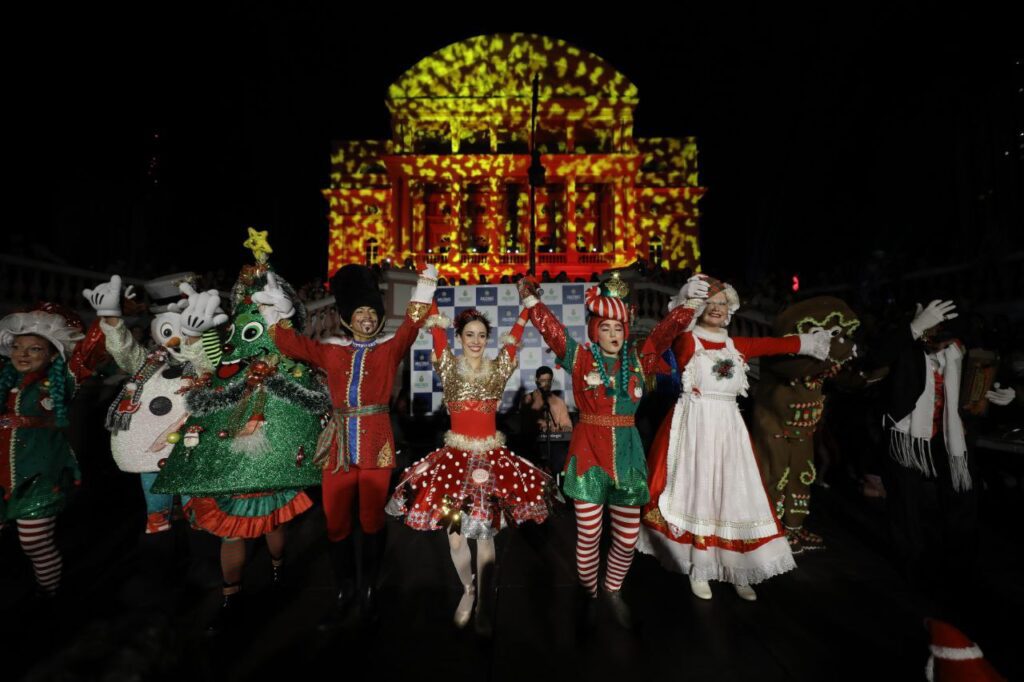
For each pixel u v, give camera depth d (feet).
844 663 8.95
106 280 29.55
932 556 12.57
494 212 81.92
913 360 11.97
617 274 11.05
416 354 26.94
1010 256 28.55
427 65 82.28
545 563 13.35
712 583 12.05
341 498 10.32
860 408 20.39
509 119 84.69
